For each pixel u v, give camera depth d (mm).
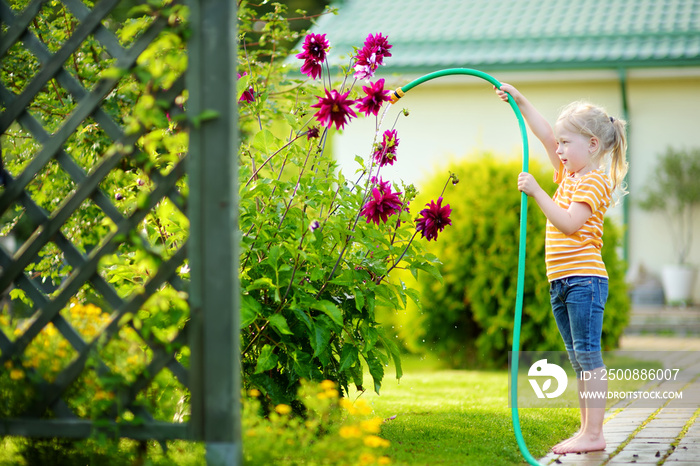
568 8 9156
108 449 2203
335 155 8352
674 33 7941
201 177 1930
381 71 7910
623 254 8461
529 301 4809
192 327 1941
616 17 8648
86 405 2242
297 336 2672
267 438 2162
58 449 2285
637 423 3080
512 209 4906
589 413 2588
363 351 2701
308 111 3129
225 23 1924
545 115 8203
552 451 2588
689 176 8188
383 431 2820
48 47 3145
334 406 2736
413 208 5094
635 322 7238
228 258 1923
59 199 3244
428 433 2779
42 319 2057
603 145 2715
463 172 5168
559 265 2660
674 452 2555
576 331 2625
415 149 8297
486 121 8172
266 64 3670
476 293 4910
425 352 5156
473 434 2775
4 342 2078
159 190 1979
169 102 1981
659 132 8211
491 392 3947
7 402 2121
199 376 1941
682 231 8406
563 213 2592
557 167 2936
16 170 3145
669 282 8414
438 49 8336
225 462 1913
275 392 2619
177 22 1978
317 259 2551
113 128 2035
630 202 8438
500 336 4867
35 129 2080
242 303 2486
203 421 1945
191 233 1938
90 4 3045
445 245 4984
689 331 6766
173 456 2277
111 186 3236
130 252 2680
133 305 2004
